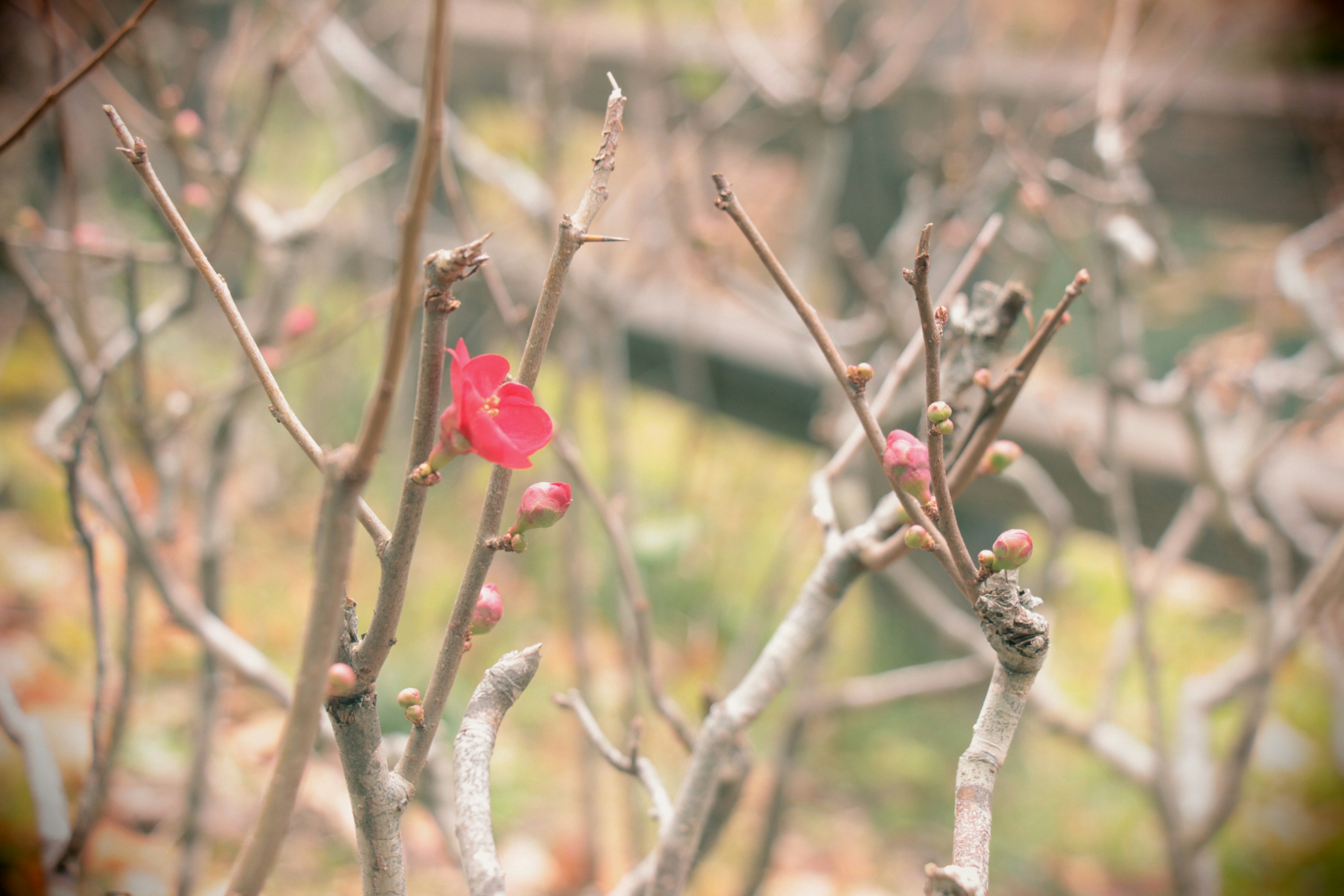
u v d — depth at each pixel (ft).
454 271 1.30
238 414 2.74
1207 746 3.17
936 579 4.48
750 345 4.84
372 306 2.82
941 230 3.64
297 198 5.72
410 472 1.35
